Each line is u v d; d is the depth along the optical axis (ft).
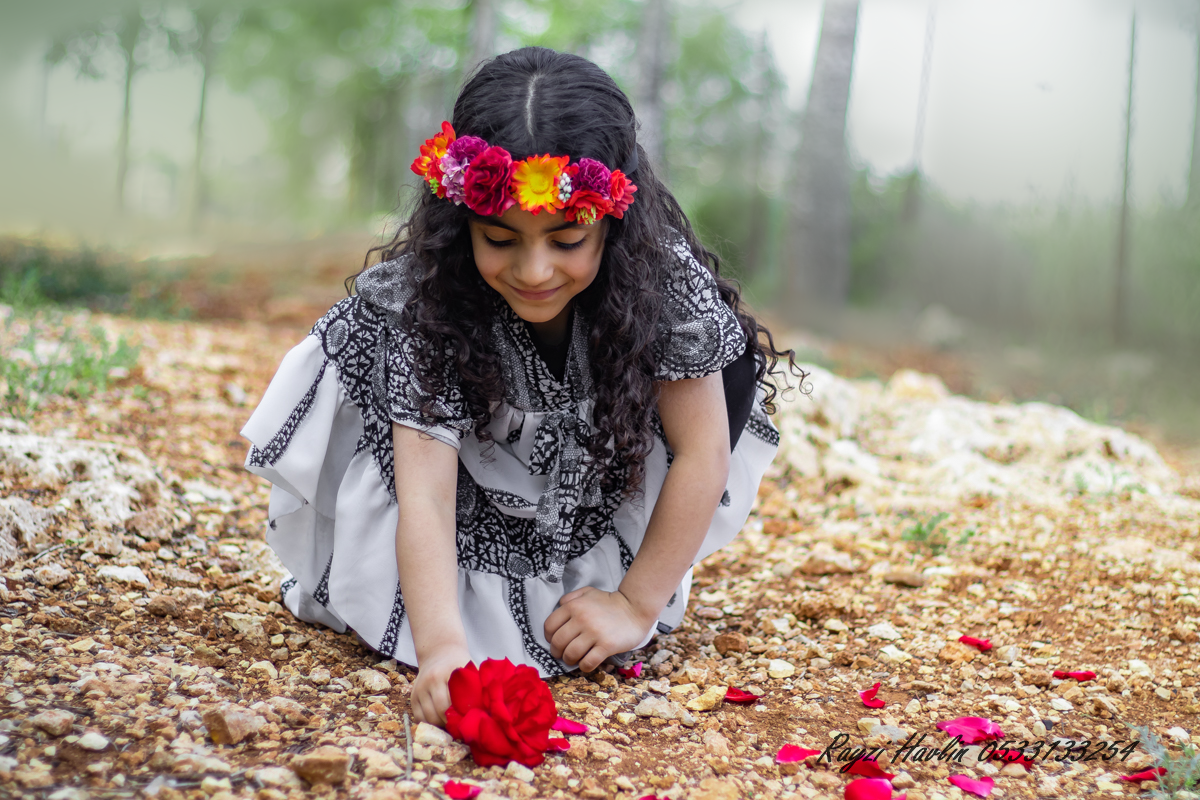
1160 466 13.89
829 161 38.60
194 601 7.34
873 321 37.01
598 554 7.31
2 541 7.34
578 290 5.83
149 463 9.48
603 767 5.49
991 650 7.63
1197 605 8.27
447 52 59.93
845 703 6.71
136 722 5.27
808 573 9.46
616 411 6.31
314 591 7.13
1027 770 5.79
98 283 21.74
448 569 6.19
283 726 5.52
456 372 6.37
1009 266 36.50
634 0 52.90
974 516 11.09
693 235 6.98
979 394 23.80
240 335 18.07
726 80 73.31
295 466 6.49
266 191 85.05
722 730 6.17
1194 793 5.42
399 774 5.05
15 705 5.27
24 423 10.10
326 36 64.54
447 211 5.95
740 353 6.47
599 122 5.71
